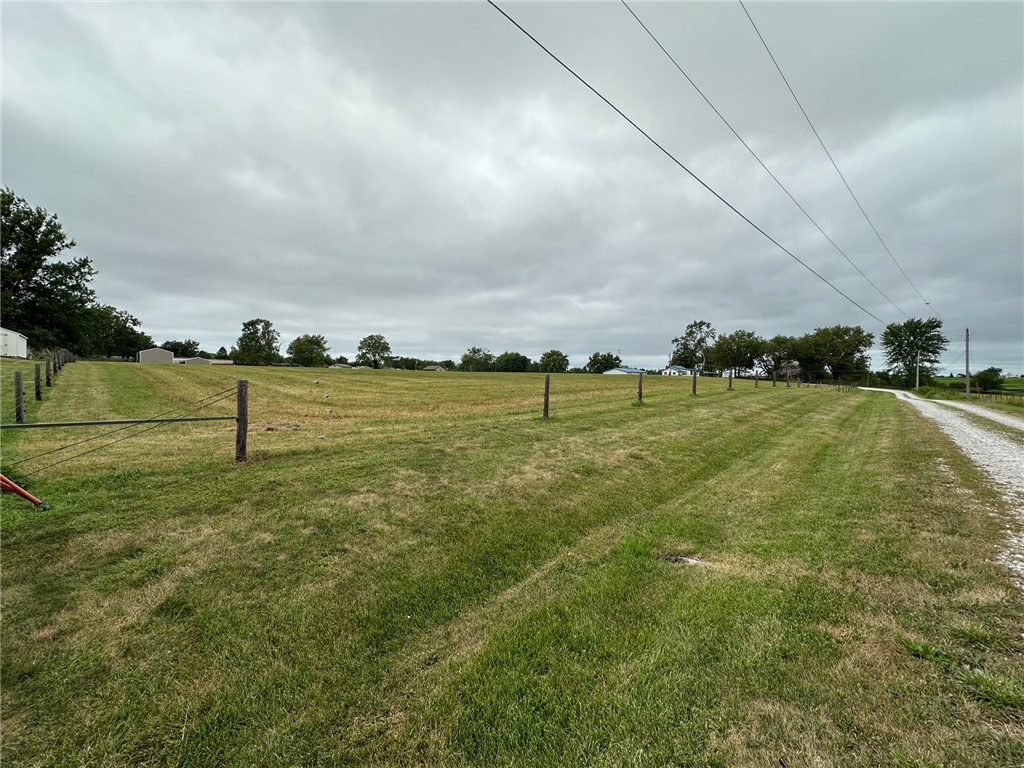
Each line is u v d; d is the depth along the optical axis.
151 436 8.73
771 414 17.61
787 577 4.00
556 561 4.46
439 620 3.40
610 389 29.81
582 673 2.77
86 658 2.68
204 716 2.40
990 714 2.34
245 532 4.37
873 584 3.83
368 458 7.26
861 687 2.56
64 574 3.45
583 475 7.22
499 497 5.95
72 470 5.88
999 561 4.25
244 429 6.61
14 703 2.34
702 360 119.94
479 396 22.81
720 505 6.38
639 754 2.19
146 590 3.37
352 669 2.81
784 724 2.31
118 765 2.11
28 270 44.19
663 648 2.98
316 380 33.22
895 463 9.01
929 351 82.62
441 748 2.27
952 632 3.09
